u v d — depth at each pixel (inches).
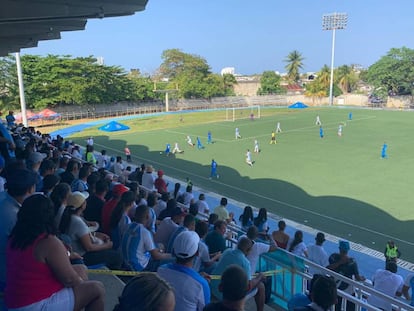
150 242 242.2
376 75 3673.7
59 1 466.3
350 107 3671.3
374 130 2107.5
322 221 791.1
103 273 236.8
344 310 258.8
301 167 1275.8
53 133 2208.4
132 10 530.9
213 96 4047.7
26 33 666.8
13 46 930.7
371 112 3132.4
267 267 289.7
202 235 301.3
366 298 322.3
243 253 227.6
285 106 4013.3
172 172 1251.2
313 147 1630.2
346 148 1594.5
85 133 2196.1
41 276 122.6
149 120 2795.3
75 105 2987.2
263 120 2667.3
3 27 644.1
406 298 332.2
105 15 564.4
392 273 336.2
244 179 1142.3
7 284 125.6
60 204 239.5
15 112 2647.6
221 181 1127.6
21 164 242.2
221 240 292.2
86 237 225.5
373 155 1443.2
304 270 262.2
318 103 4269.2
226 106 4052.7
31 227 123.5
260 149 1609.3
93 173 375.6
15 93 2618.1
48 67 2780.5
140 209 246.4
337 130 2121.1
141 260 240.2
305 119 2684.5
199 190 1030.4
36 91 2716.5
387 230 737.6
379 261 609.6
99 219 299.9
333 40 3814.0
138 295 92.6
